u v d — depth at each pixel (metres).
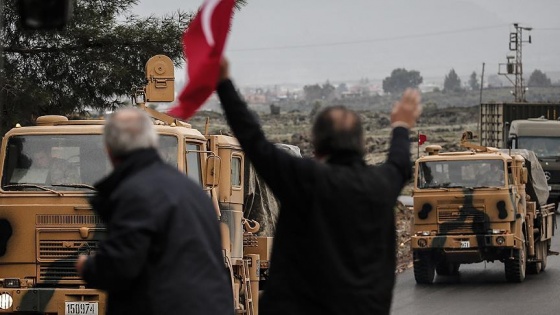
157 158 10.05
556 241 50.28
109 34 29.00
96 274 9.61
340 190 9.61
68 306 19.16
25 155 19.91
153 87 23.28
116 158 10.05
